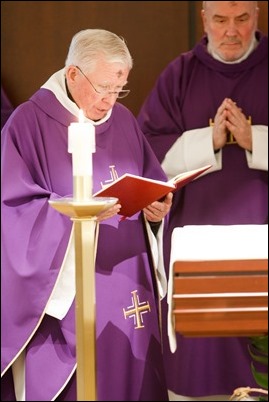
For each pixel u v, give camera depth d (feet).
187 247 24.31
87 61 31.24
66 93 32.45
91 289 25.00
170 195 32.60
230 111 46.26
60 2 62.08
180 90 48.44
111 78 31.30
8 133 31.48
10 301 29.91
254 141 46.21
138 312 32.81
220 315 22.67
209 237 25.76
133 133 34.88
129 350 32.48
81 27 61.98
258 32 48.91
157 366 33.22
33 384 31.14
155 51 61.36
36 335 31.50
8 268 29.84
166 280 35.17
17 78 63.00
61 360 31.32
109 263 32.40
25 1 62.18
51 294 30.22
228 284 22.67
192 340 45.16
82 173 24.84
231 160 46.88
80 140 24.72
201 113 48.03
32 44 62.59
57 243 30.35
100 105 32.14
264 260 22.70
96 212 24.57
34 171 31.81
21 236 30.14
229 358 45.03
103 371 31.99
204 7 47.80
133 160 34.19
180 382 45.50
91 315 25.07
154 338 33.27
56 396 30.94
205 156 46.34
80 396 25.36
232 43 47.11
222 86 47.93
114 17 61.67
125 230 33.04
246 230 27.37
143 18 61.26
